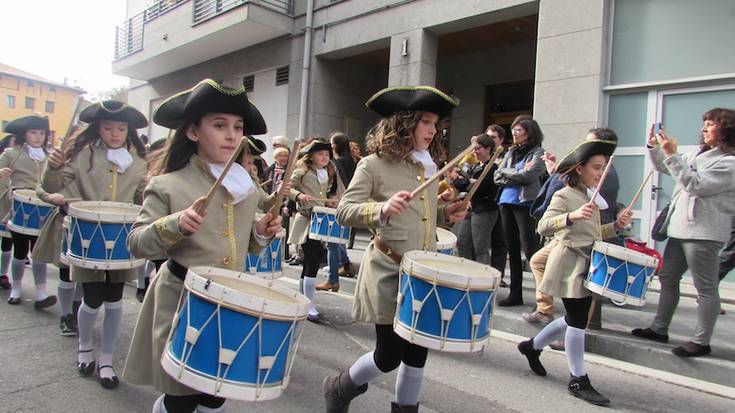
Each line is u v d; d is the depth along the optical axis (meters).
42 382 3.51
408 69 9.98
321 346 4.62
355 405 3.42
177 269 2.16
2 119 62.97
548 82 7.83
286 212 7.37
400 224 2.68
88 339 3.66
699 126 6.88
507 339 4.97
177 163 2.28
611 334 4.73
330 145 5.75
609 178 4.79
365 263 2.74
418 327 2.37
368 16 10.72
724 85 6.66
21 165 6.10
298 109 12.30
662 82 7.07
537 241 5.54
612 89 7.41
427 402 3.54
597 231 3.80
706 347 4.15
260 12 11.77
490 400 3.61
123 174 4.09
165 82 17.14
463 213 3.00
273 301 1.81
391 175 2.73
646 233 7.14
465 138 12.03
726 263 5.64
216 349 1.76
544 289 3.71
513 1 8.52
